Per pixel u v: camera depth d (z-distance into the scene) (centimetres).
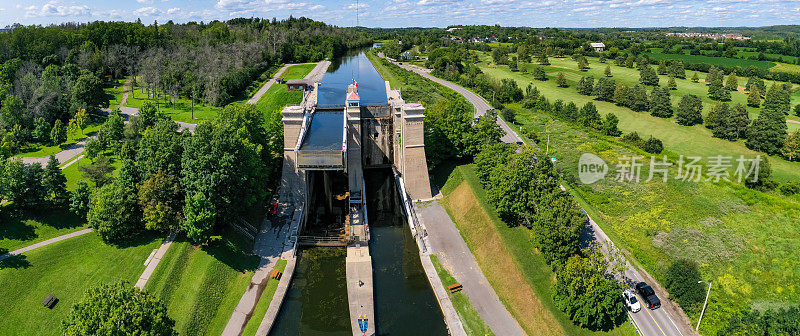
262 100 17388
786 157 12156
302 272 8000
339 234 9219
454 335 6512
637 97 17688
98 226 7144
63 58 17262
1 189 7200
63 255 6919
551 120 16900
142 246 7344
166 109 15350
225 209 7806
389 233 9550
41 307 6153
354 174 10838
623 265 6956
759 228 8619
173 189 7588
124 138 11125
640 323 6500
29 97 12900
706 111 17075
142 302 4847
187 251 7362
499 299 7175
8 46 15900
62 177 7681
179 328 6225
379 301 7300
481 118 11656
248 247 8238
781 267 7562
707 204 9556
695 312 6619
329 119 11262
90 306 4553
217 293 7000
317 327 6756
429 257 8275
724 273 7519
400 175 11531
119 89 17225
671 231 8700
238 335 6391
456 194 10350
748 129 13112
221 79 17225
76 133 12231
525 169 8106
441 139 11431
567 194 7806
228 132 8050
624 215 9406
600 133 15088
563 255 6912
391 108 12156
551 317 6550
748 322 6094
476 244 8500
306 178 9812
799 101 18325
